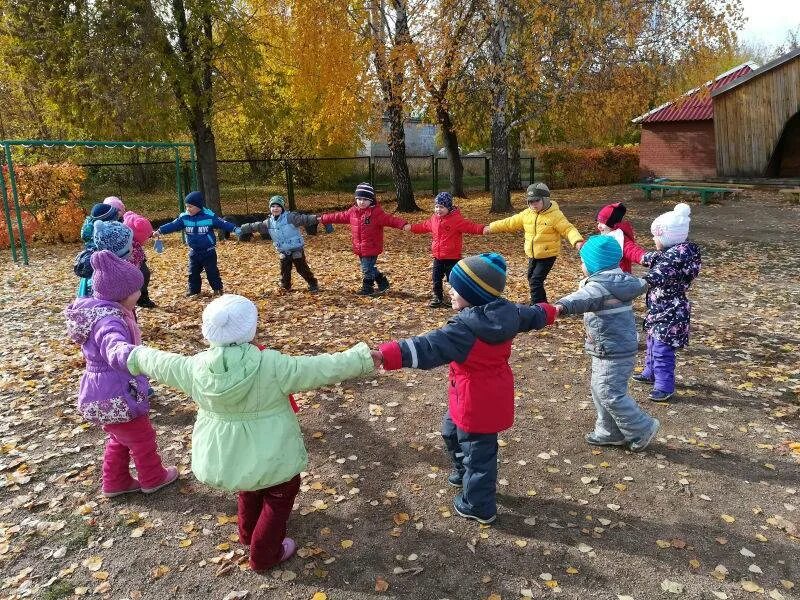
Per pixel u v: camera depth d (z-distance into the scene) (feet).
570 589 9.83
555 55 51.52
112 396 11.60
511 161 93.56
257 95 56.13
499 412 10.89
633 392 17.60
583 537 11.14
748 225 52.65
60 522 11.76
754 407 16.58
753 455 14.05
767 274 33.88
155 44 49.70
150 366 9.86
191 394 9.53
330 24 51.93
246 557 10.68
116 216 18.67
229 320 9.14
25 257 39.29
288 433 9.58
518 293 30.30
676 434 15.06
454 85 60.59
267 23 56.75
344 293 29.89
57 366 19.95
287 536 11.27
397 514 11.89
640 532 11.27
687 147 91.09
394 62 50.75
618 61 52.34
